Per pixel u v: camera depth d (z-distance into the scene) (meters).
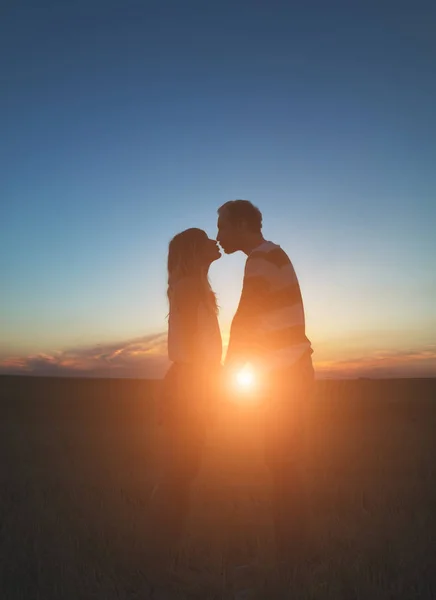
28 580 3.99
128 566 4.29
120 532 5.00
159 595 3.86
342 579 3.92
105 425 13.38
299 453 4.51
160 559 4.31
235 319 4.52
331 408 18.39
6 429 12.22
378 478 7.13
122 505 5.87
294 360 4.50
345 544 4.70
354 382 34.88
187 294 4.52
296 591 3.75
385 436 11.15
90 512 5.61
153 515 4.43
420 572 4.04
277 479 4.46
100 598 3.74
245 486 6.96
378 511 5.58
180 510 4.45
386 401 22.16
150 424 13.77
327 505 5.89
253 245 4.77
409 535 4.84
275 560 4.40
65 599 3.70
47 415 15.84
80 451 9.32
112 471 7.62
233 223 4.75
